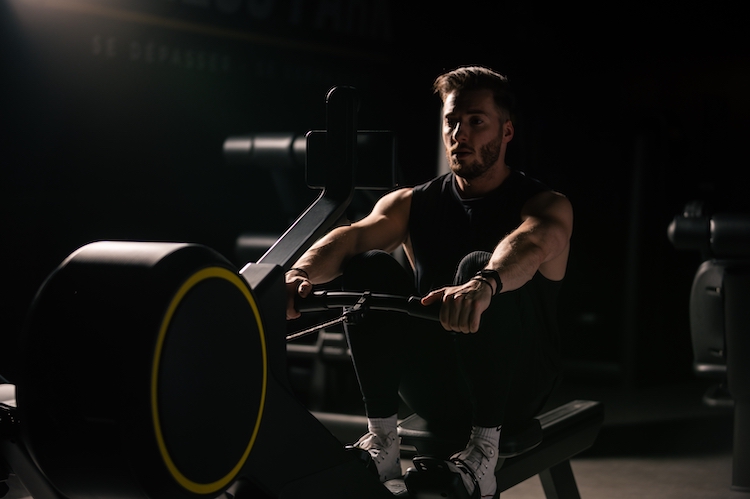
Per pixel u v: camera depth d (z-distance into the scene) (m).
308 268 1.61
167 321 0.98
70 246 4.14
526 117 6.07
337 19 5.17
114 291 0.99
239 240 3.74
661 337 5.35
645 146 4.48
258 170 5.09
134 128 4.39
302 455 1.25
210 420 1.04
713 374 2.74
